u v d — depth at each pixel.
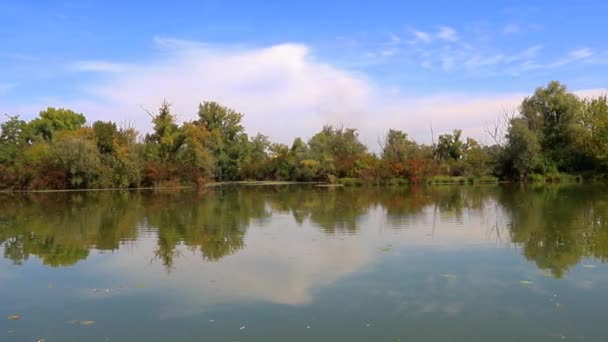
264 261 13.90
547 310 9.30
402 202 32.22
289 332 8.45
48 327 8.91
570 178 59.81
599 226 19.33
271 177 79.56
